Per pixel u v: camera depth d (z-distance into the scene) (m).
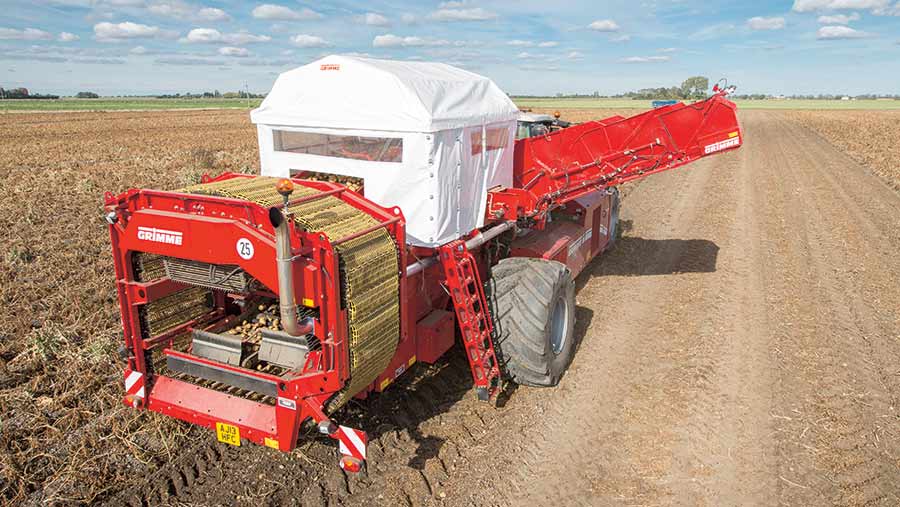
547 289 5.06
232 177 4.85
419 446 4.46
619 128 6.83
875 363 5.86
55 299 7.12
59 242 9.83
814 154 25.50
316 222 3.70
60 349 5.82
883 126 45.69
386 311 3.93
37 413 4.69
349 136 4.73
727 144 6.50
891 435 4.64
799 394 5.25
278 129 5.12
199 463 4.22
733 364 5.82
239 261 3.51
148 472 4.12
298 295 3.47
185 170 17.92
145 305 4.18
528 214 5.78
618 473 4.17
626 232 11.31
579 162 6.91
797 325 6.79
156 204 3.82
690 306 7.39
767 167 20.94
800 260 9.44
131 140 31.19
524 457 4.35
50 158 22.28
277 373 4.07
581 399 5.18
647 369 5.74
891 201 14.56
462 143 4.86
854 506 3.84
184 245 3.66
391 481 4.07
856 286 8.19
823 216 12.73
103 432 4.53
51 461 4.19
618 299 7.66
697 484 4.05
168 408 4.17
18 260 8.67
